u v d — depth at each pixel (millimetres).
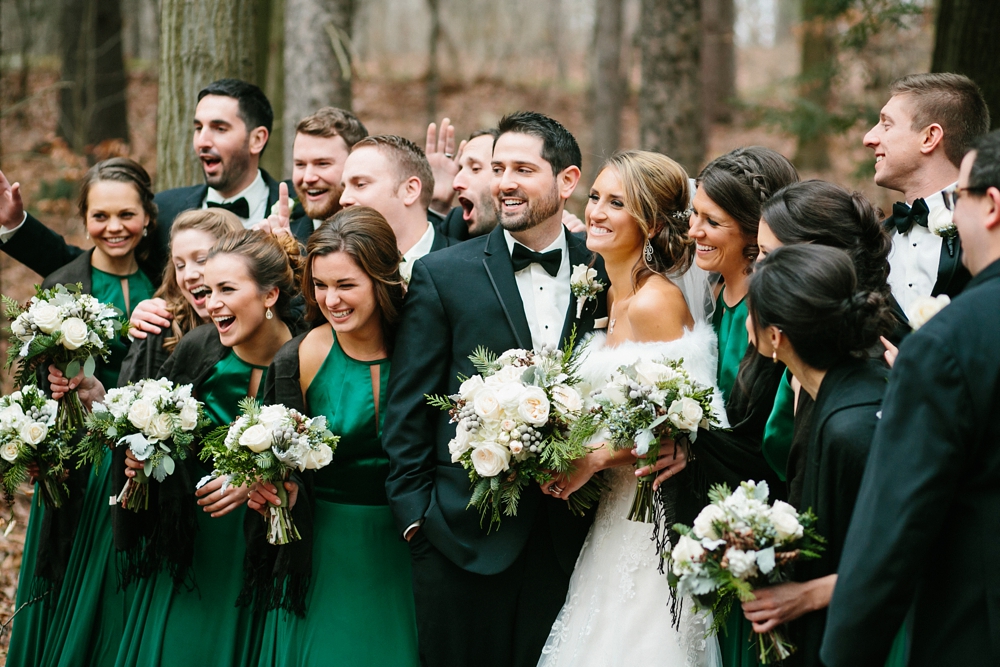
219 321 3395
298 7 7613
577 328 3355
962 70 5676
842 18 8789
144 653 3387
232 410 3475
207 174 4723
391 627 3225
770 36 26203
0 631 4012
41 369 3889
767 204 2721
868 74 9164
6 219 4266
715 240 3020
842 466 2326
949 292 3311
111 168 4121
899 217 3480
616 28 13477
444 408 3135
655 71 8680
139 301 4246
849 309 2338
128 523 3416
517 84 21125
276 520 3119
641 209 3143
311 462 3062
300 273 3691
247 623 3422
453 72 21531
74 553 3758
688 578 2381
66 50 12133
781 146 16297
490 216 4594
